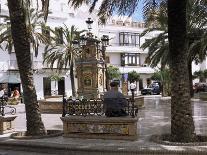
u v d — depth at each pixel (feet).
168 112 69.05
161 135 38.65
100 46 90.17
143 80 225.97
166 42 114.42
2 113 45.70
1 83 165.89
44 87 175.22
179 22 35.58
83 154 34.42
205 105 84.58
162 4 45.73
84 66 76.07
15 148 38.17
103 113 40.29
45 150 36.40
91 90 75.46
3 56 166.71
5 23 146.20
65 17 183.32
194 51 103.91
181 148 32.71
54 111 77.87
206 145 34.17
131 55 221.66
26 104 41.88
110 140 37.81
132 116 38.09
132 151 33.04
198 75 201.36
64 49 141.18
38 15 135.23
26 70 41.55
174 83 35.81
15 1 40.57
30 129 41.70
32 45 138.72
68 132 39.96
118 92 38.81
